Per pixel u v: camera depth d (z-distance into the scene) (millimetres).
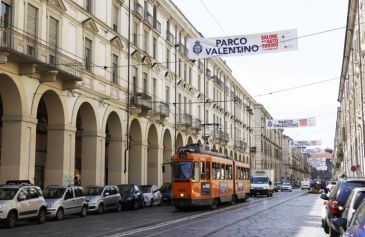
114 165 33438
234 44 18297
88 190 26375
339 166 102438
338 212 12633
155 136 40562
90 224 19094
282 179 119812
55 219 21359
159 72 41781
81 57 28453
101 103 30734
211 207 28844
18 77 22219
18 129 22344
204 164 27562
